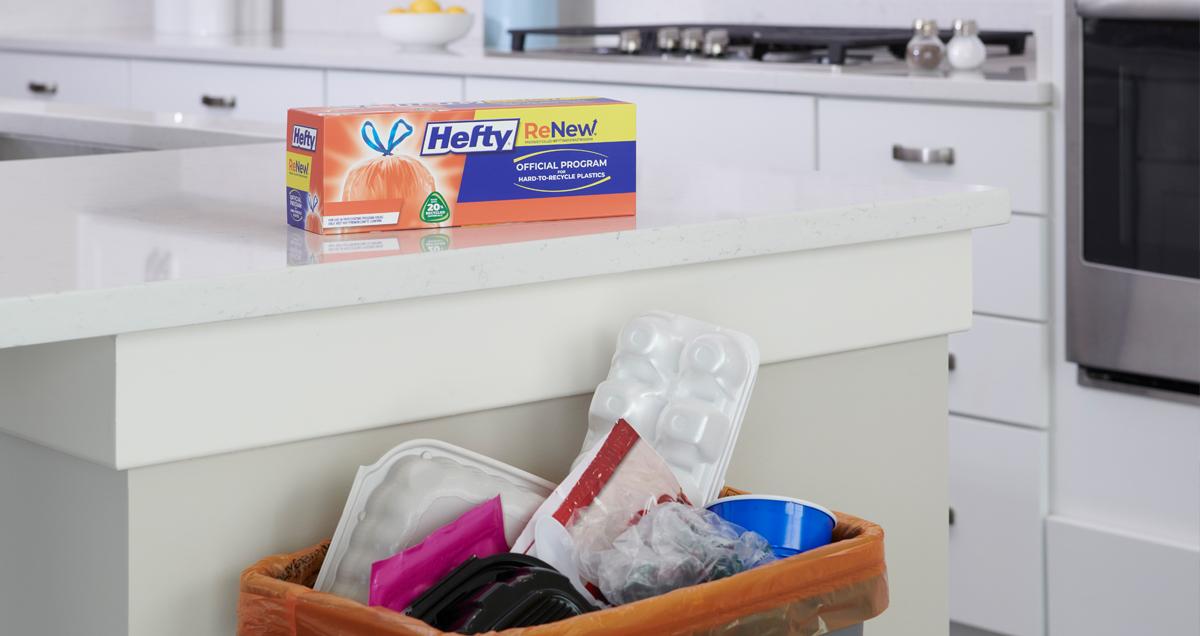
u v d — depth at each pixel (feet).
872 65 9.34
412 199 3.36
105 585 3.01
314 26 14.08
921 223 3.86
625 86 9.59
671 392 3.31
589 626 2.60
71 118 7.04
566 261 3.27
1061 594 8.04
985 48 9.80
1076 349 7.82
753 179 4.31
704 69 9.14
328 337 3.08
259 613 2.81
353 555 2.99
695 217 3.57
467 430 3.37
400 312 3.17
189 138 6.60
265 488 3.09
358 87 10.91
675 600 2.68
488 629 2.68
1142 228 7.47
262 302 2.88
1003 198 4.04
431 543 2.88
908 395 4.08
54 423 2.97
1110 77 7.48
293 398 3.04
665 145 9.47
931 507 4.18
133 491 2.91
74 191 4.03
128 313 2.72
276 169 4.64
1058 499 8.07
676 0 11.91
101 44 12.37
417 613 2.72
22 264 2.91
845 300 3.85
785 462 3.86
